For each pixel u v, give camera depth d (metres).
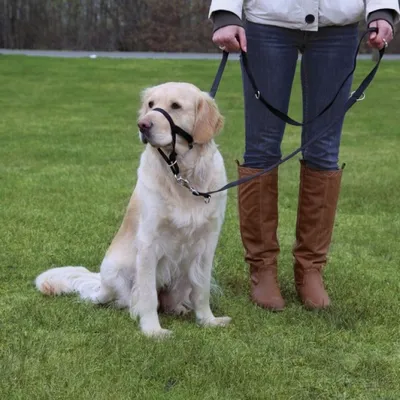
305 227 3.62
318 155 3.47
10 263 4.17
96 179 6.76
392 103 14.05
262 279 3.61
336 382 2.72
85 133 10.05
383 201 6.09
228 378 2.70
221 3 3.12
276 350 2.98
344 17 3.16
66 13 26.64
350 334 3.20
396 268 4.25
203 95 3.10
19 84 16.23
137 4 26.56
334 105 3.35
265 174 3.48
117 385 2.62
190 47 26.72
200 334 3.15
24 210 5.43
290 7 3.18
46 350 2.91
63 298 3.59
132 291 3.31
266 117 3.37
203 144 3.10
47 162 7.74
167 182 3.08
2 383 2.61
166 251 3.21
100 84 16.64
